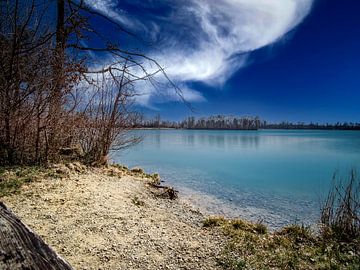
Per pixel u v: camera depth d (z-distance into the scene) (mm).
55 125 9375
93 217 5398
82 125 10719
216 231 5664
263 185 13789
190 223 6207
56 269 1392
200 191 11461
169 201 8242
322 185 13906
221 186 12828
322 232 6066
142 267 3908
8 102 8320
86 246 4289
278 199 10844
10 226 1329
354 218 5918
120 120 11633
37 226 4707
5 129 8547
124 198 7066
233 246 4816
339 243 5473
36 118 9000
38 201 5820
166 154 26156
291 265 4281
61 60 9500
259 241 5195
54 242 4273
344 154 30516
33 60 8992
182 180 13766
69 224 4945
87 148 11117
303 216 8641
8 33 8445
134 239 4742
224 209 9039
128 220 5539
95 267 3766
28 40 9031
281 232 6180
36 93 8758
